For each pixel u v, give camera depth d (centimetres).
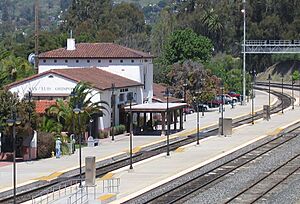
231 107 19300
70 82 12275
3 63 14388
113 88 12281
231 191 7138
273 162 9431
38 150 9675
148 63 15438
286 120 16100
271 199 6681
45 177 8000
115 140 11975
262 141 12031
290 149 10881
